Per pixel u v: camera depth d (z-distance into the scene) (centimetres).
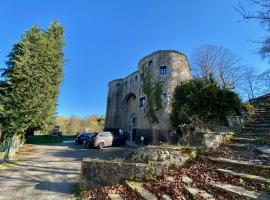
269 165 568
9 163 1348
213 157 727
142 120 2906
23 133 2219
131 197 633
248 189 499
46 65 2230
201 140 849
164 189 616
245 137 887
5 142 1833
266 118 1108
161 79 2767
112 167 760
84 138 2742
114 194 670
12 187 859
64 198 729
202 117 1216
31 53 2142
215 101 1272
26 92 1998
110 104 4425
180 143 943
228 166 643
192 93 1343
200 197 508
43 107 2156
